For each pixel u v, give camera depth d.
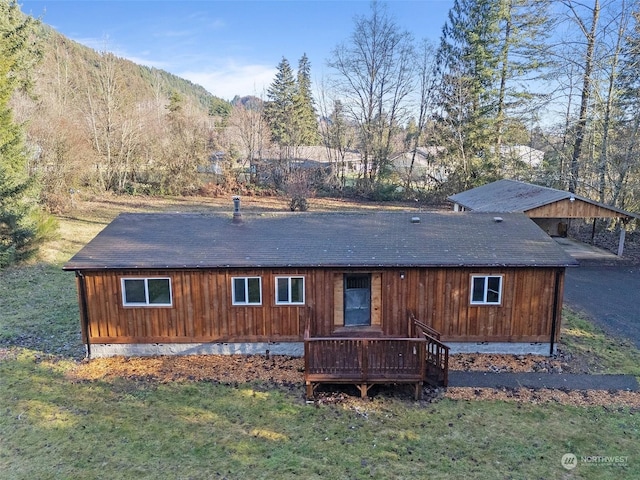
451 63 41.38
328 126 49.50
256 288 11.91
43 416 9.27
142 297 11.95
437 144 42.09
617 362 11.78
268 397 10.21
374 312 12.46
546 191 21.98
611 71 24.86
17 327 13.78
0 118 22.19
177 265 11.45
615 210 20.11
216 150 44.41
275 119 53.78
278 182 45.28
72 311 15.14
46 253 21.81
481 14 38.25
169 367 11.58
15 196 20.70
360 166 50.62
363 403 10.05
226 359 12.02
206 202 38.75
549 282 11.88
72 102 38.56
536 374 11.20
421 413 9.64
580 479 7.61
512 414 9.54
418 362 10.19
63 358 11.98
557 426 9.09
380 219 14.48
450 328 12.14
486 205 23.94
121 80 40.75
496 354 12.25
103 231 13.55
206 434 8.80
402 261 11.62
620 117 25.38
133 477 7.59
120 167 39.56
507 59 37.16
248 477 7.65
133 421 9.20
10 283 17.83
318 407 9.86
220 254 12.02
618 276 19.17
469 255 11.92
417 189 44.75
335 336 12.04
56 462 7.93
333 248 12.34
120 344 12.13
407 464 8.02
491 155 38.50
